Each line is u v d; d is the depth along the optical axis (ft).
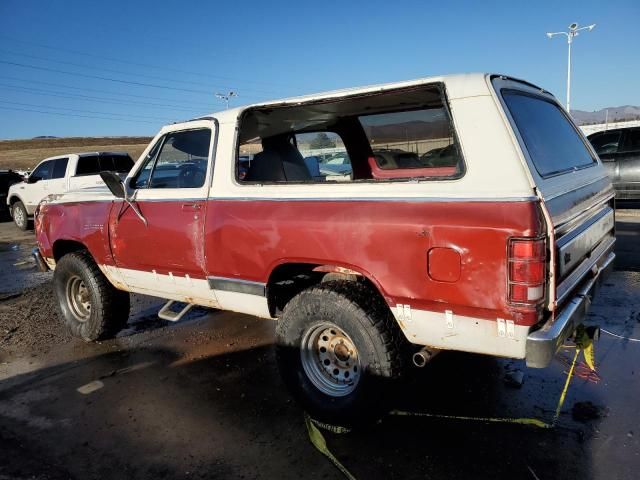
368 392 10.18
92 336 16.49
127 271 14.73
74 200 16.31
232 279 12.07
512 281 8.24
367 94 10.74
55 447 10.85
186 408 12.22
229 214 11.86
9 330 18.40
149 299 21.54
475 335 8.85
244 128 12.62
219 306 12.98
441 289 8.95
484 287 8.52
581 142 13.57
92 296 16.11
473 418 11.02
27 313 20.33
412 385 12.57
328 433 10.84
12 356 16.06
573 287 9.73
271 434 10.91
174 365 14.73
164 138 13.79
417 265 9.18
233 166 12.16
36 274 27.91
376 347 10.00
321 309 10.53
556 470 9.18
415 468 9.48
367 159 16.05
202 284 12.82
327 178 15.46
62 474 9.91
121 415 12.05
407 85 10.07
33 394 13.39
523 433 10.37
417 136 14.44
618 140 35.96
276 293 11.94
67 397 13.12
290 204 10.96
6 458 10.52
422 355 9.66
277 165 13.73
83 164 45.32
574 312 9.34
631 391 11.71
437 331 9.28
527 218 8.13
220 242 12.01
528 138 9.48
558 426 10.53
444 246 8.84
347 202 10.18
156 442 10.85
